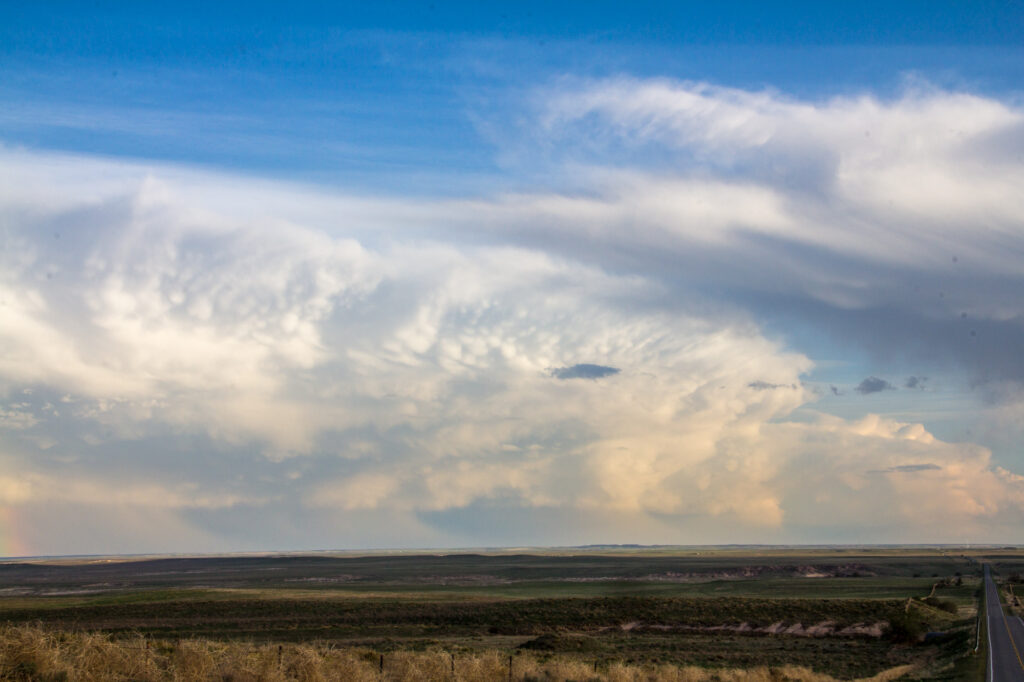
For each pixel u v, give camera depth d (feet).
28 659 66.85
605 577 554.87
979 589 391.04
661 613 267.80
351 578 587.27
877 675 138.00
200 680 76.07
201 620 255.91
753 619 258.98
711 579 532.32
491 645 205.46
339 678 86.48
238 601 293.64
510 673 106.93
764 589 400.06
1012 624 225.97
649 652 193.26
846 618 258.16
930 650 201.57
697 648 206.49
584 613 267.59
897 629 229.66
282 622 252.42
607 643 213.46
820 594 362.74
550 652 184.03
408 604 290.56
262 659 84.33
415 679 95.71
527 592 394.32
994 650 161.99
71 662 69.82
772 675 128.77
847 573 581.12
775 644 219.20
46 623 232.12
